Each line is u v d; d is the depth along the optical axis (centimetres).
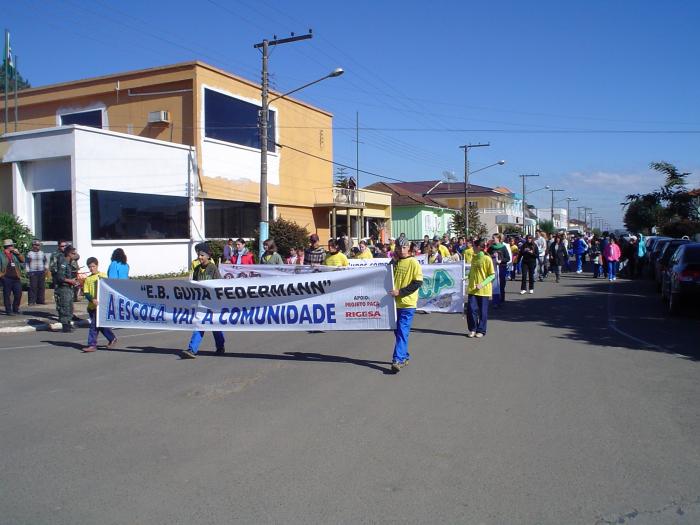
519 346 1066
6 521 420
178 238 2603
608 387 768
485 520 417
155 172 2484
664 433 591
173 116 2780
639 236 2738
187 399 725
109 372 884
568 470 502
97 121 3012
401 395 733
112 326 1060
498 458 528
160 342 1171
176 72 2745
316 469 507
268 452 547
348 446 560
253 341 1143
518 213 9900
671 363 915
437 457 532
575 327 1290
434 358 960
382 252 2217
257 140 3116
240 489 469
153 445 568
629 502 444
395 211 6084
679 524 412
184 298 1016
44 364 953
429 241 1934
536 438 578
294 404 697
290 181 3416
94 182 2214
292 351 1027
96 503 447
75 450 556
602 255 2788
